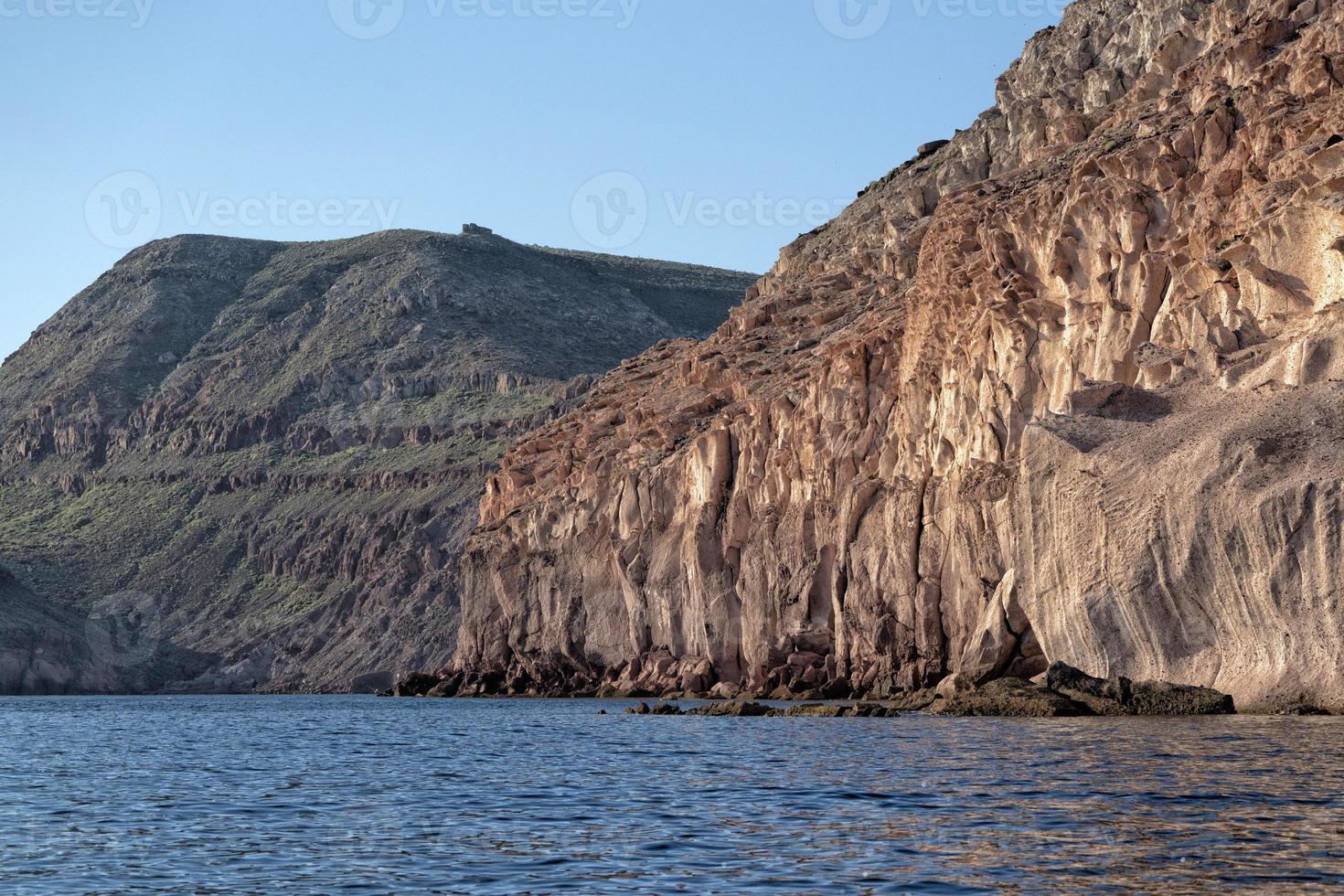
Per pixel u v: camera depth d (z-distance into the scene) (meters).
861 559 90.88
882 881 26.23
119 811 38.88
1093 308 73.56
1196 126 73.94
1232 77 81.31
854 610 91.06
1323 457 51.25
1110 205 74.56
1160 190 73.75
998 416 78.75
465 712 99.56
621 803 37.84
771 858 28.86
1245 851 27.27
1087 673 57.53
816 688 93.38
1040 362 77.25
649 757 51.06
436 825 34.78
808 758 47.19
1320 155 59.66
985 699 62.38
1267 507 50.78
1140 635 55.53
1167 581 54.31
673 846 30.56
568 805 37.94
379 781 46.00
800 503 100.00
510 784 43.59
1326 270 56.94
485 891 26.70
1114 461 56.59
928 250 96.31
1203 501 52.97
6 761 57.94
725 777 42.78
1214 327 59.75
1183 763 39.06
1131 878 25.58
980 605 79.25
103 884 28.12
